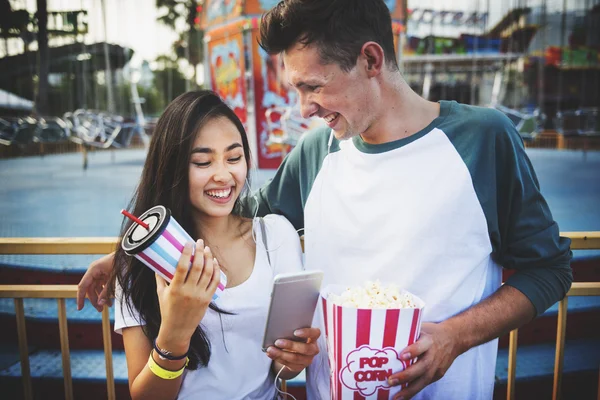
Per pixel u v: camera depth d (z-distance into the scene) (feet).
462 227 4.30
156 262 3.40
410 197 4.37
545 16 36.83
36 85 38.24
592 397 8.13
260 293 4.51
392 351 3.58
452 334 3.96
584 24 37.47
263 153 23.86
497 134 4.28
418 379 3.77
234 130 4.35
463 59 36.14
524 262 4.34
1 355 9.05
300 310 3.82
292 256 4.84
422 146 4.38
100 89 38.45
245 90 23.70
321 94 4.03
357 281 4.60
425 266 4.33
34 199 18.52
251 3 22.62
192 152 4.20
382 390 3.67
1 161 31.42
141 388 3.88
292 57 4.00
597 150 33.94
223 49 25.02
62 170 26.81
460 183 4.28
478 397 4.72
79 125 29.45
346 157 4.76
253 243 4.83
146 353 4.28
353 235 4.60
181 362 3.79
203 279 3.47
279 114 23.11
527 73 37.86
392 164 4.45
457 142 4.35
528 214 4.32
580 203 15.56
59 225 14.24
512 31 36.52
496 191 4.36
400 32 23.59
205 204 4.33
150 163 4.43
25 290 6.05
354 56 3.93
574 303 9.38
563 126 35.32
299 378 8.05
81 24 36.40
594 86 38.27
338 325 3.56
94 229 13.75
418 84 37.22
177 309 3.49
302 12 3.79
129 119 34.50
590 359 8.45
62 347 6.20
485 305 4.20
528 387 7.92
